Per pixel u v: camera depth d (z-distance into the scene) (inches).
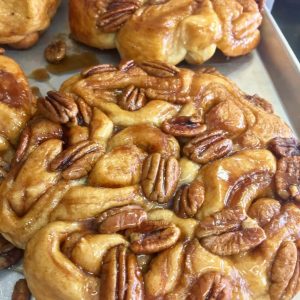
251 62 15.8
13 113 11.8
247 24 15.0
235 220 10.4
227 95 12.6
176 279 9.8
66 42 15.7
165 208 10.8
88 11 14.6
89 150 11.0
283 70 15.3
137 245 9.9
